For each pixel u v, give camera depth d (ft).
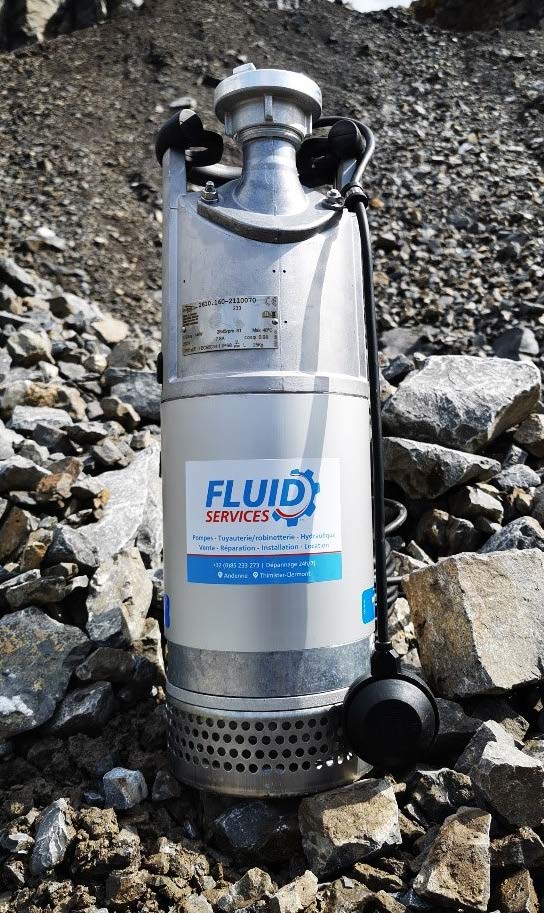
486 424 9.65
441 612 6.66
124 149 27.89
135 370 13.01
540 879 5.27
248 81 5.86
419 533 9.14
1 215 22.53
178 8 39.86
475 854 4.93
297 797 5.57
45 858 5.24
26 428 10.85
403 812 5.58
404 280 18.90
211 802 5.75
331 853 5.13
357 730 5.39
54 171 25.63
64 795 5.86
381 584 5.62
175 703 5.80
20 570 7.60
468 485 9.37
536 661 6.50
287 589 5.47
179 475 5.74
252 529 5.47
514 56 34.58
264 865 5.47
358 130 6.44
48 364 13.26
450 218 22.39
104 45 36.14
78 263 20.85
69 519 8.77
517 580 6.81
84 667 6.62
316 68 35.09
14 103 30.45
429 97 31.99
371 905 4.96
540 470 10.18
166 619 6.01
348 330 5.87
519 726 6.33
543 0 43.19
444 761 6.15
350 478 5.76
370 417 5.77
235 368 5.53
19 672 6.57
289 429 5.49
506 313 16.40
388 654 5.53
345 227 5.98
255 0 41.47
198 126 6.10
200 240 5.72
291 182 5.98
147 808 5.81
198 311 5.67
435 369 10.43
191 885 5.24
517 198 23.41
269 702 5.44
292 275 5.58
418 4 47.70
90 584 7.45
